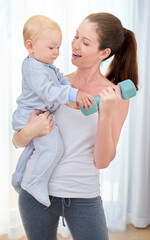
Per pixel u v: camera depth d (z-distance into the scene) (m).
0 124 2.59
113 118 1.40
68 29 2.56
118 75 1.60
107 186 2.79
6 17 2.51
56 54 1.36
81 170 1.34
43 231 1.38
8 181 2.62
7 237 2.66
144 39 2.68
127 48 1.55
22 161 1.44
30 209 1.37
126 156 2.75
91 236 1.32
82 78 1.48
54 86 1.29
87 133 1.37
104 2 2.62
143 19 2.68
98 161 1.36
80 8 2.59
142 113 2.74
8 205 2.63
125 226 2.81
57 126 1.38
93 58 1.41
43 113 1.38
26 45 1.35
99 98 1.28
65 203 1.33
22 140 1.36
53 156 1.31
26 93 1.39
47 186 1.34
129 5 2.62
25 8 2.52
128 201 2.93
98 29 1.36
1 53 2.54
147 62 2.70
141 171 2.79
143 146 2.77
